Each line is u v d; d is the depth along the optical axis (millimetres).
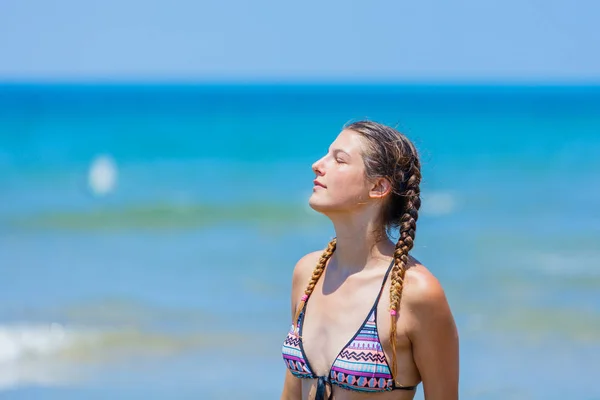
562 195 73750
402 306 8250
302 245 49875
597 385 24625
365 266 8719
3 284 38688
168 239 52469
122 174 90938
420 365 8391
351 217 8719
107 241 51781
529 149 119750
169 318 32438
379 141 8688
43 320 31938
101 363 26875
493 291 37094
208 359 27281
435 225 57625
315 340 8727
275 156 110875
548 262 43938
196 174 91375
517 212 63688
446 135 141375
